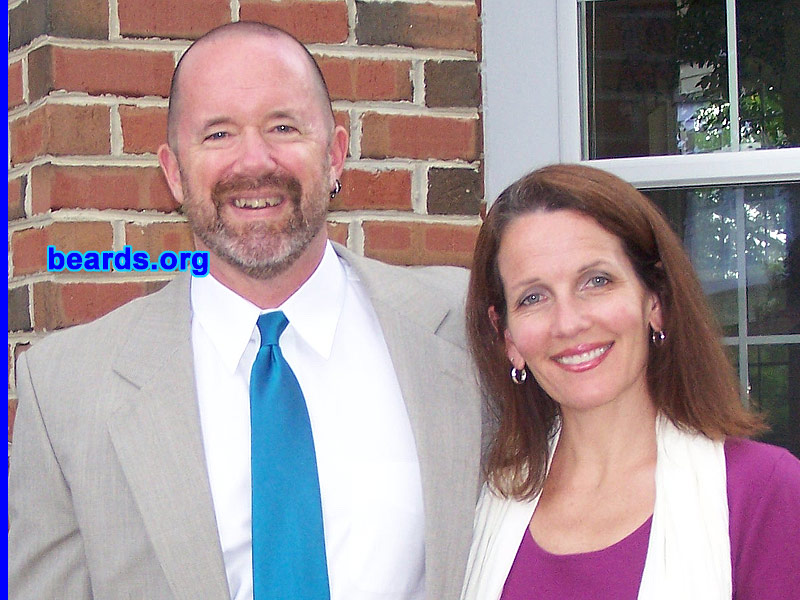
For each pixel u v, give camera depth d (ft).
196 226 5.31
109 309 6.09
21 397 5.33
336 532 5.13
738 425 4.70
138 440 5.03
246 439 5.24
